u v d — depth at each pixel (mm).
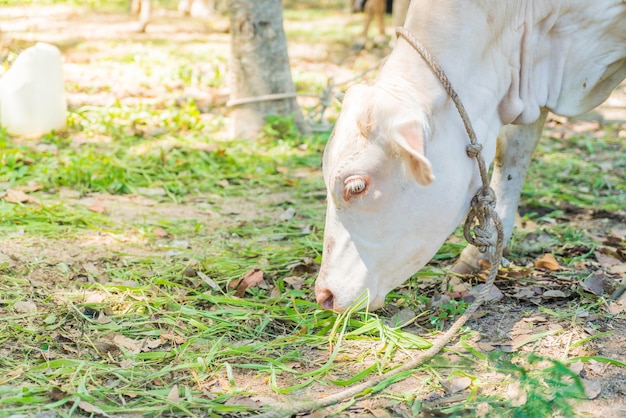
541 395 3852
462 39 4434
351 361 4469
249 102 9414
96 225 6492
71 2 21406
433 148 4340
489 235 4668
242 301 5082
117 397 4059
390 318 4957
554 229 6586
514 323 4828
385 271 4434
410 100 4270
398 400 4043
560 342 4559
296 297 5242
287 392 4117
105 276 5492
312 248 6074
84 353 4453
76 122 9352
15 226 6238
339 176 4215
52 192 7258
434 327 4867
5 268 5473
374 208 4258
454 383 4156
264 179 8008
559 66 4988
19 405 3916
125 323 4809
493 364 4297
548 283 5387
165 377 4281
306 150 9148
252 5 9258
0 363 4309
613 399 3984
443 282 5352
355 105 4270
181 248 6047
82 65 12844
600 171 8547
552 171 8477
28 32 15938
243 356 4508
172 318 4898
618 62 5180
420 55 4371
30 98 8766
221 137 9445
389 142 4172
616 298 5078
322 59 14617
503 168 5699
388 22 19672
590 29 4934
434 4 4441
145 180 7746
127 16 19406
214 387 4203
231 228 6578
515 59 4762
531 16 4766
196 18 19375
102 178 7574
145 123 9625
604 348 4484
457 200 4422
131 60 13328
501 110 4824
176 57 13828
